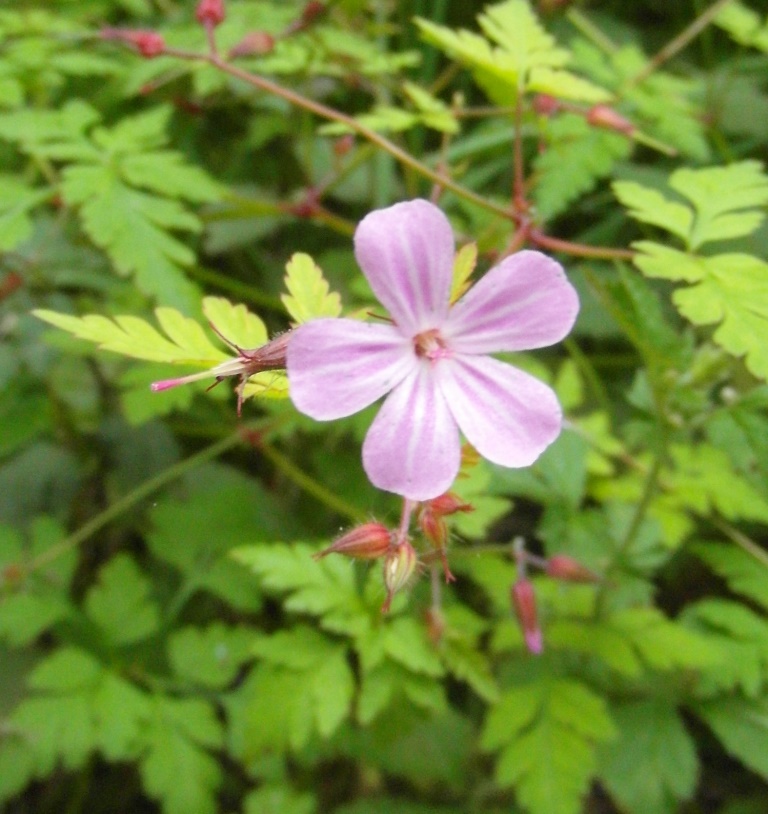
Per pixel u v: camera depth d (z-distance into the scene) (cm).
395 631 9
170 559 11
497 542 13
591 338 14
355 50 12
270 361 6
